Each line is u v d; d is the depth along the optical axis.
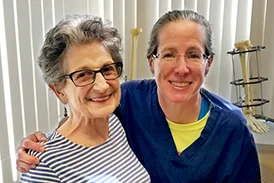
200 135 1.25
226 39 2.01
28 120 2.04
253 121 1.85
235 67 2.04
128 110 1.33
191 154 1.25
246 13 1.97
